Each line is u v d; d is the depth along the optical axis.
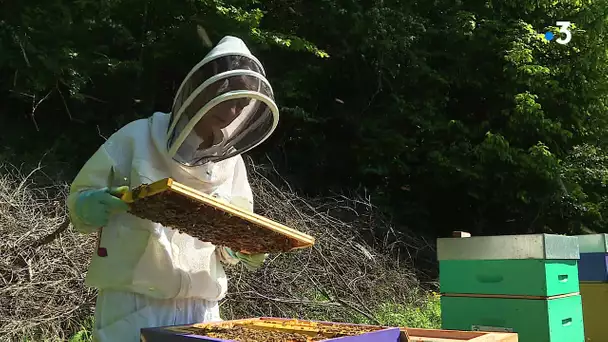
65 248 4.66
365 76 8.97
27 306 4.27
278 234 1.84
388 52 8.63
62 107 7.21
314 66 8.33
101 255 2.01
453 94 9.45
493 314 3.37
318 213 6.47
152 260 2.01
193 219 1.72
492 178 8.48
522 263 3.26
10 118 6.93
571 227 8.85
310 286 5.75
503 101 9.20
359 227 7.21
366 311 5.62
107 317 2.03
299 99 8.46
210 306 2.28
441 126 8.59
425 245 8.08
